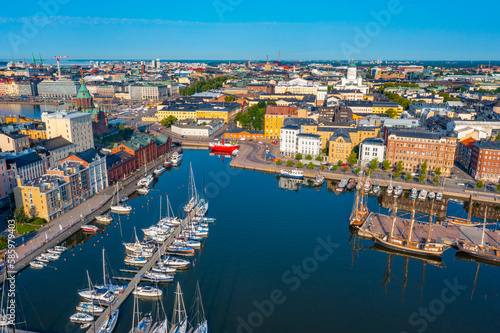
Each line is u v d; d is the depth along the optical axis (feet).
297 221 604.08
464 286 448.65
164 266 469.16
